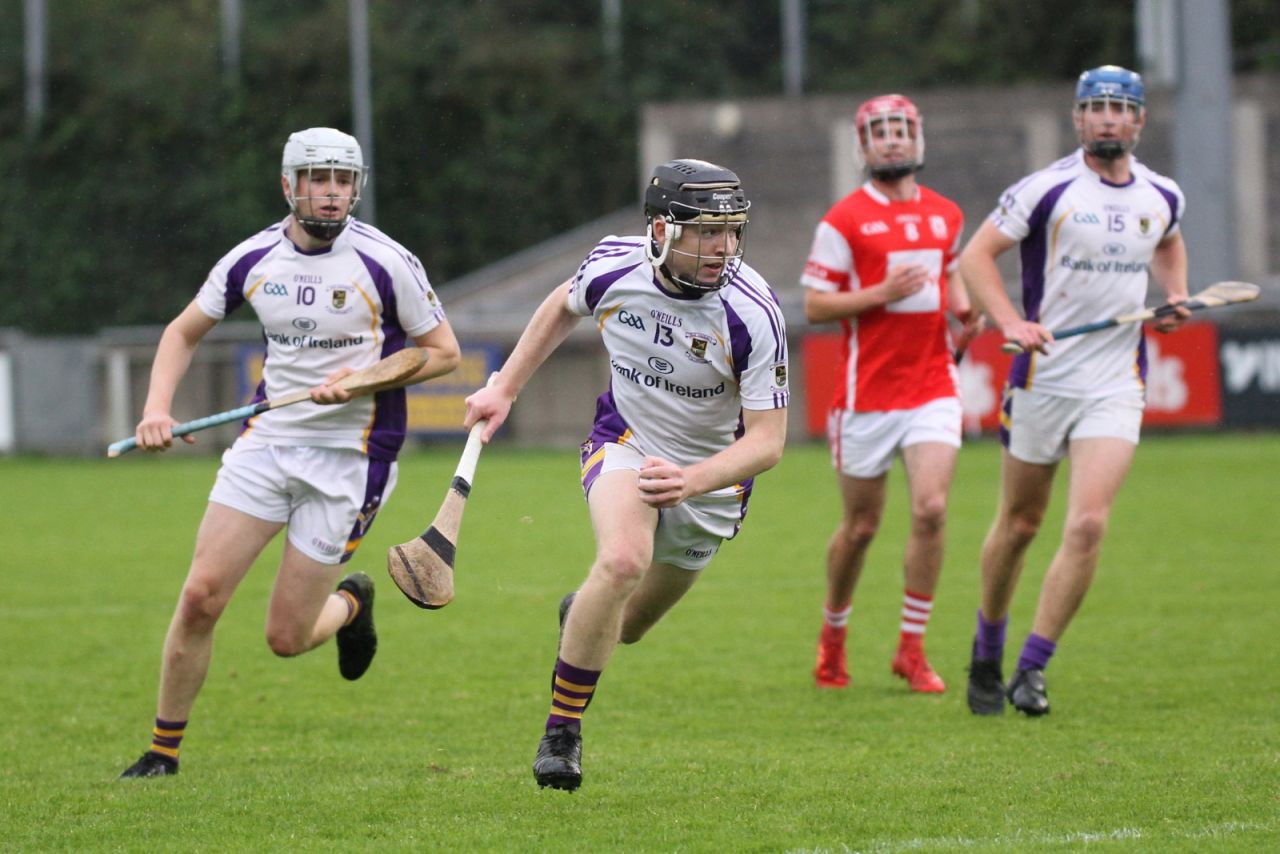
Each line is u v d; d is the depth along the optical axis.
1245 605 33.12
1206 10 78.56
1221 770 18.77
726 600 35.44
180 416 82.44
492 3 137.50
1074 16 134.75
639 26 138.25
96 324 127.62
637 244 17.50
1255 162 108.94
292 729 23.09
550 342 18.33
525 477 65.00
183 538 47.78
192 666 19.73
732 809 17.28
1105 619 31.86
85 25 134.00
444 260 130.00
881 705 24.41
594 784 18.70
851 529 25.66
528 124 131.62
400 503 55.75
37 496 61.00
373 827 16.64
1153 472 60.81
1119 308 23.58
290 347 20.30
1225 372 74.44
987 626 23.72
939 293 25.97
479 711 24.31
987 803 17.36
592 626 16.77
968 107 114.19
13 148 129.00
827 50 143.25
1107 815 16.77
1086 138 23.52
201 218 127.44
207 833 16.47
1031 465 23.75
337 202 19.67
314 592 20.59
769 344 17.14
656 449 18.22
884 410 25.59
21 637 31.64
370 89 127.38
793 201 114.62
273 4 137.75
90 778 19.61
